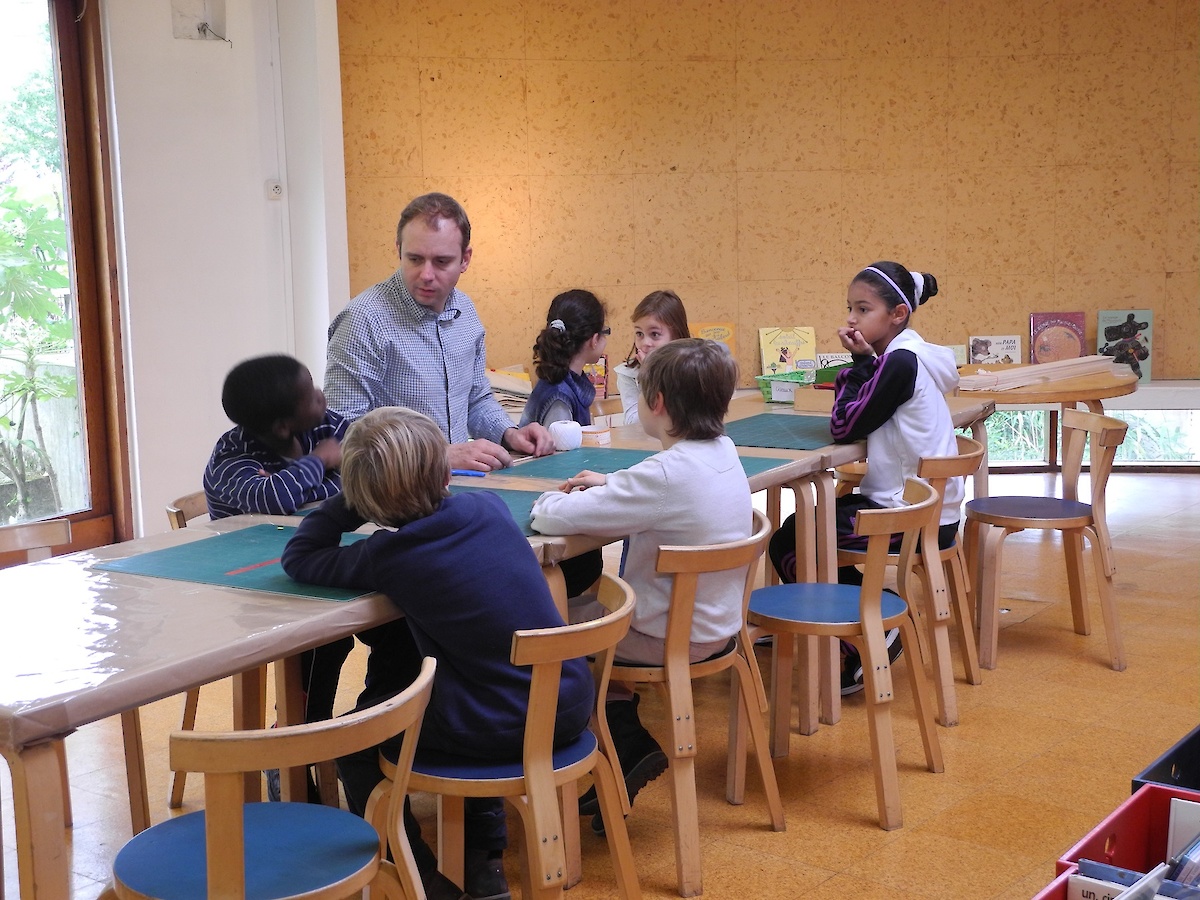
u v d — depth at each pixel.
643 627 2.65
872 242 6.96
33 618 1.96
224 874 1.59
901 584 3.23
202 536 2.56
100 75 5.34
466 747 2.13
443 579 2.09
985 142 6.91
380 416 2.13
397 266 6.48
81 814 3.06
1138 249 6.97
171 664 1.72
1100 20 6.82
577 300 3.98
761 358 6.93
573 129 6.65
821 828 2.90
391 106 6.38
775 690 3.33
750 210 6.87
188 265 5.51
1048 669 4.03
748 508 2.73
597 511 2.54
